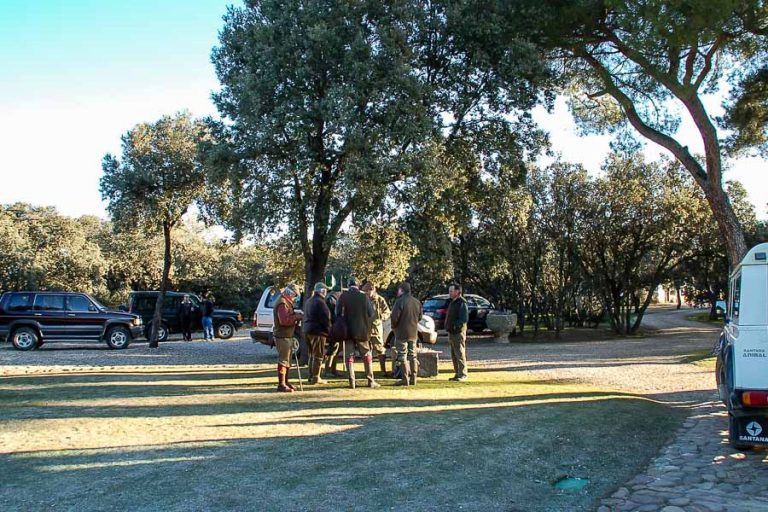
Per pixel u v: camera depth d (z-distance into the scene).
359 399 9.47
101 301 39.84
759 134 18.83
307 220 14.91
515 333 32.31
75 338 21.06
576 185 29.12
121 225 21.28
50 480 5.27
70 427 7.33
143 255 43.91
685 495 5.35
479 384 11.58
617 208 28.98
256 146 13.44
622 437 7.43
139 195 20.66
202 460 5.91
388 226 15.70
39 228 38.62
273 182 14.16
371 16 14.28
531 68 14.46
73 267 38.19
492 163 16.73
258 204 14.02
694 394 11.42
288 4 13.73
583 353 20.39
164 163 20.58
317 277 16.00
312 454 6.16
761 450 6.96
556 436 7.12
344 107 12.73
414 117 13.59
